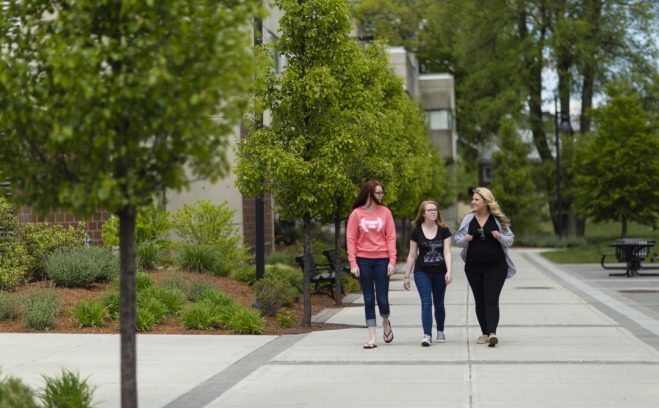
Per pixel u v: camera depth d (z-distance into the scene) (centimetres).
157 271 3112
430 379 1593
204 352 1967
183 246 3331
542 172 9731
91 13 1070
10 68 1122
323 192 2450
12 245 2811
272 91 2500
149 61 1038
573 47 8850
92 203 1066
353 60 2588
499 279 2014
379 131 3025
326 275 3509
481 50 9569
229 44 1033
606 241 9031
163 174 1078
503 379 1580
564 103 9412
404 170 3712
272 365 1773
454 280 4306
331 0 2500
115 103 1034
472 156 11281
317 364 1781
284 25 2517
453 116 11056
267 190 2492
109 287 2769
